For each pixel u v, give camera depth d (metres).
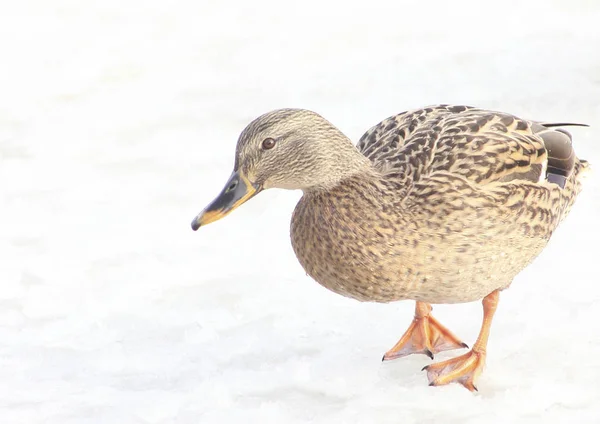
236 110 17.61
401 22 21.25
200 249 12.91
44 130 17.20
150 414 9.34
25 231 13.59
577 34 19.70
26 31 21.92
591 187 13.65
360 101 17.47
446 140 9.83
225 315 11.30
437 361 10.29
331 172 9.43
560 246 12.20
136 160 15.82
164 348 10.70
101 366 10.37
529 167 9.90
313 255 9.73
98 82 19.30
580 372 9.60
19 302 11.76
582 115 16.11
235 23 21.95
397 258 9.40
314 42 20.53
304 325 11.04
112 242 13.20
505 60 18.62
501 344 10.28
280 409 9.29
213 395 9.62
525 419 8.91
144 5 23.31
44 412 9.42
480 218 9.40
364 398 9.48
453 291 9.64
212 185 14.77
